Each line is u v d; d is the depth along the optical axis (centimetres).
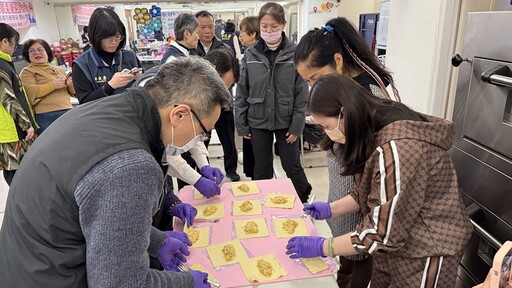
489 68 124
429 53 192
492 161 125
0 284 79
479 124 132
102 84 225
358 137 99
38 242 75
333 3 566
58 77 316
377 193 97
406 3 213
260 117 261
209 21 325
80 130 77
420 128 96
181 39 263
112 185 69
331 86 101
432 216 102
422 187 95
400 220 95
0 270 80
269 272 114
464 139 141
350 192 140
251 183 177
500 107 120
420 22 200
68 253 76
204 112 89
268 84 253
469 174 138
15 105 262
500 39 119
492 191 126
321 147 127
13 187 83
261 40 253
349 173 108
